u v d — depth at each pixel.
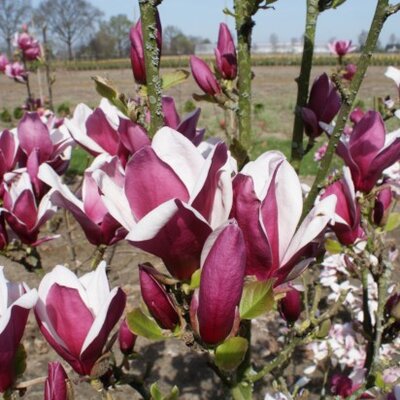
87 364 1.15
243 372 1.41
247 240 0.98
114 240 1.51
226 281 0.91
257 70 47.28
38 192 1.95
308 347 3.96
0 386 1.15
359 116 2.73
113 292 1.06
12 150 2.03
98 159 1.54
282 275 1.02
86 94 27.81
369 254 1.92
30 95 6.52
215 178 0.94
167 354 4.52
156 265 5.27
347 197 1.52
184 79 1.67
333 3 1.54
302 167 9.84
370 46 1.24
